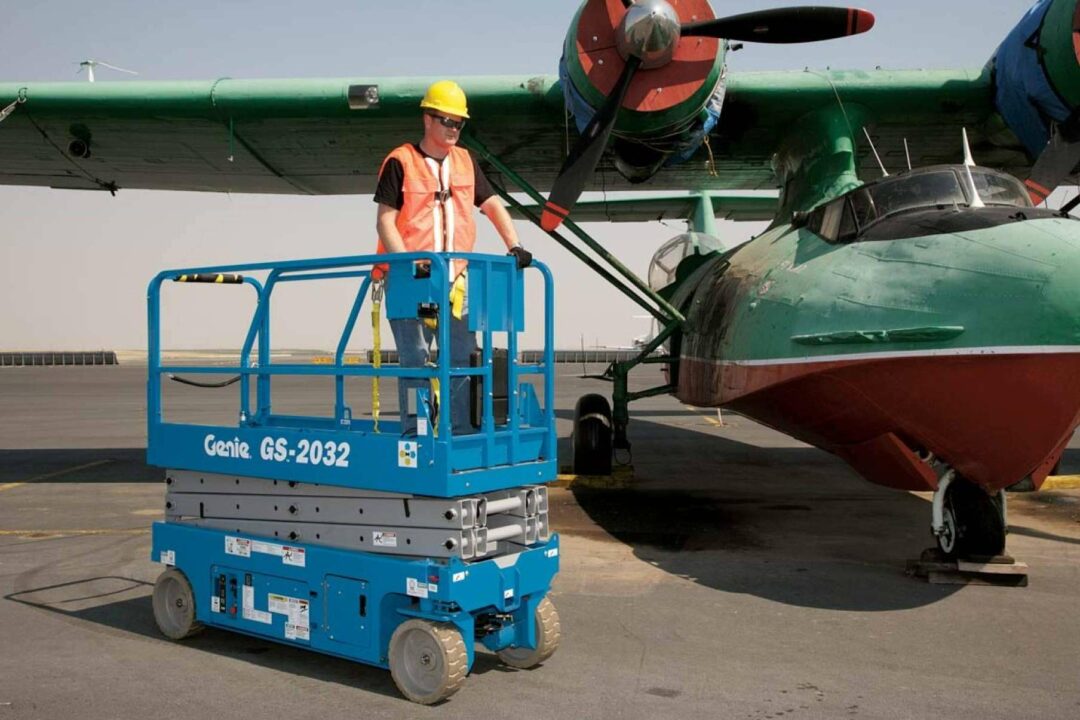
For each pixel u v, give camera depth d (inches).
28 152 447.5
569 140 414.9
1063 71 307.3
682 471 451.8
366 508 159.8
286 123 397.1
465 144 373.7
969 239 216.2
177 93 377.1
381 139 418.6
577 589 227.3
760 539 291.1
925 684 159.9
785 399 261.4
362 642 157.1
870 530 306.5
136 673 163.9
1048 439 214.4
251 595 173.9
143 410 882.1
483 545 153.9
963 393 209.5
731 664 170.4
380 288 171.0
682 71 312.2
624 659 173.2
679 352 405.7
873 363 218.5
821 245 266.1
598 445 399.5
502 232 177.2
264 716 143.8
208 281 197.3
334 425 194.9
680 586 230.5
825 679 162.2
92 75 382.9
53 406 939.3
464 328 175.5
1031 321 194.9
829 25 305.3
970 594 223.6
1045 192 323.3
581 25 311.4
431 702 148.6
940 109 376.5
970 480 237.1
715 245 475.8
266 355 190.4
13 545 277.1
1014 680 162.4
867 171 476.1
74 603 211.2
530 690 156.6
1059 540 291.7
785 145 399.2
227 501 181.5
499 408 161.5
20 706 147.1
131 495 379.2
